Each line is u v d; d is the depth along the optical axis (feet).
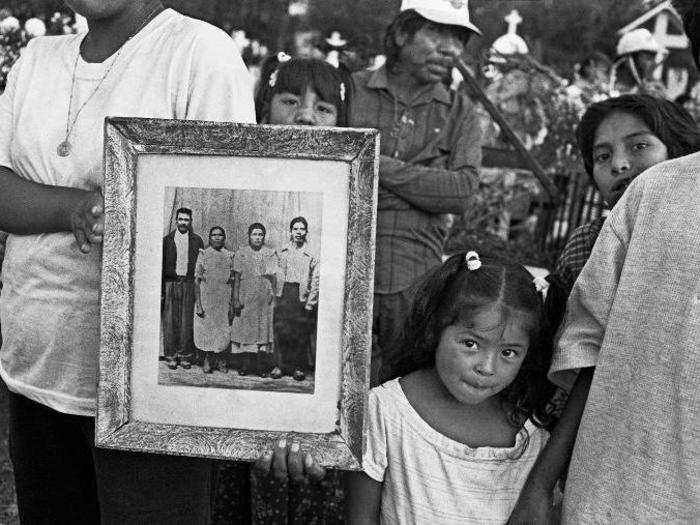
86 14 5.05
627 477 4.79
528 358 5.80
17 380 5.49
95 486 6.01
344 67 10.04
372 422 5.80
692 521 4.55
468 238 19.17
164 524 5.41
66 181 5.18
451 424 5.74
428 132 9.57
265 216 4.93
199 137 4.84
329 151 4.83
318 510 7.89
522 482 5.73
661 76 32.42
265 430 5.03
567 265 7.18
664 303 4.71
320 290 4.95
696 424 4.50
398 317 9.50
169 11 5.33
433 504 5.66
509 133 18.61
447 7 9.17
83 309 5.19
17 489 5.94
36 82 5.35
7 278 5.53
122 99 5.10
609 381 4.99
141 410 5.08
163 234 4.98
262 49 26.55
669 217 4.82
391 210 9.40
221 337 5.03
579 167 21.75
